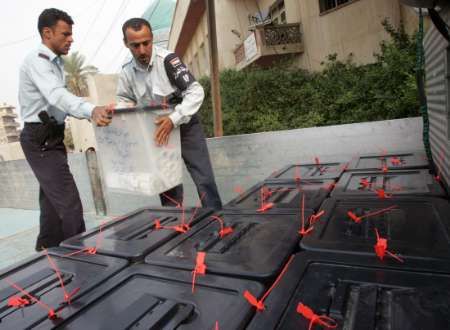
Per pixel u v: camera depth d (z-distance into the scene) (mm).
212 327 641
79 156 4508
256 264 854
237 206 1449
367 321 593
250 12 11180
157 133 1465
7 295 899
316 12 8484
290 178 1840
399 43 6062
